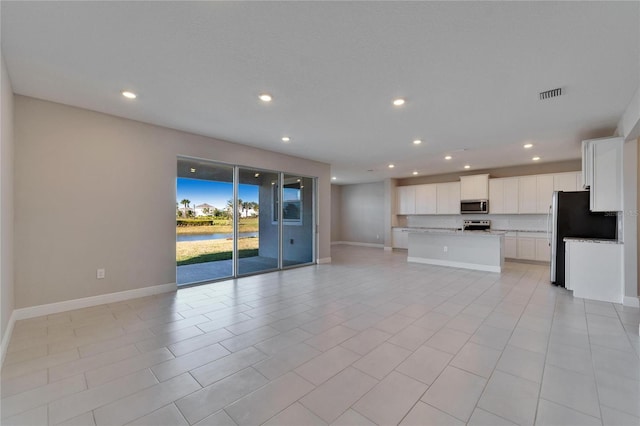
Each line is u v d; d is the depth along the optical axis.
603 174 3.90
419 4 1.76
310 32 2.05
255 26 1.98
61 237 3.41
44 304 3.30
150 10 1.83
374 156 6.28
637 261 3.76
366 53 2.32
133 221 3.95
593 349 2.50
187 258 4.94
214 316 3.30
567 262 4.36
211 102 3.33
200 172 5.10
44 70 2.61
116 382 2.01
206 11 1.83
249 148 5.39
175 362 2.28
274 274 5.68
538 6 1.78
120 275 3.85
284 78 2.74
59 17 1.89
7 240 2.71
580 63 2.44
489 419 1.65
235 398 1.84
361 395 1.87
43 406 1.75
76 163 3.51
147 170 4.08
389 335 2.79
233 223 5.33
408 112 3.62
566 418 1.66
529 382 2.02
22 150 3.17
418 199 9.20
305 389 1.94
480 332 2.87
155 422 1.63
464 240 6.37
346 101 3.29
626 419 1.64
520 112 3.58
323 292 4.34
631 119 3.20
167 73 2.66
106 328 2.94
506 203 7.40
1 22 1.93
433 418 1.66
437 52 2.30
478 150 5.66
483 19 1.90
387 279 5.23
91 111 3.61
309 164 6.65
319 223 6.95
